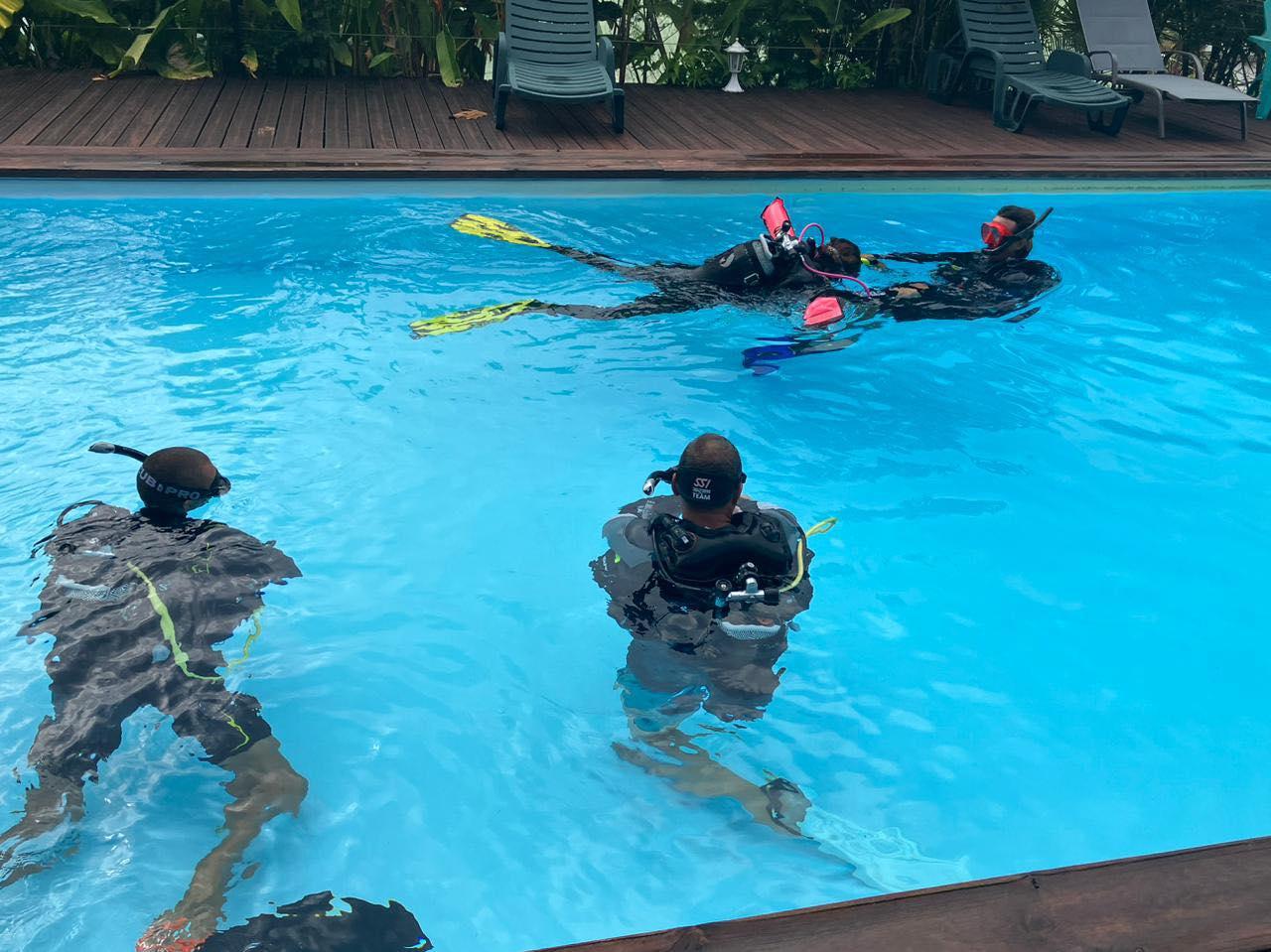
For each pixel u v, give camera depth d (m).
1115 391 6.08
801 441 5.42
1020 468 5.28
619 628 3.97
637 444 5.27
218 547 3.45
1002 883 2.31
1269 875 2.34
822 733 3.55
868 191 9.00
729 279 6.46
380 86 10.73
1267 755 3.56
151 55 10.32
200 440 5.02
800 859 3.01
